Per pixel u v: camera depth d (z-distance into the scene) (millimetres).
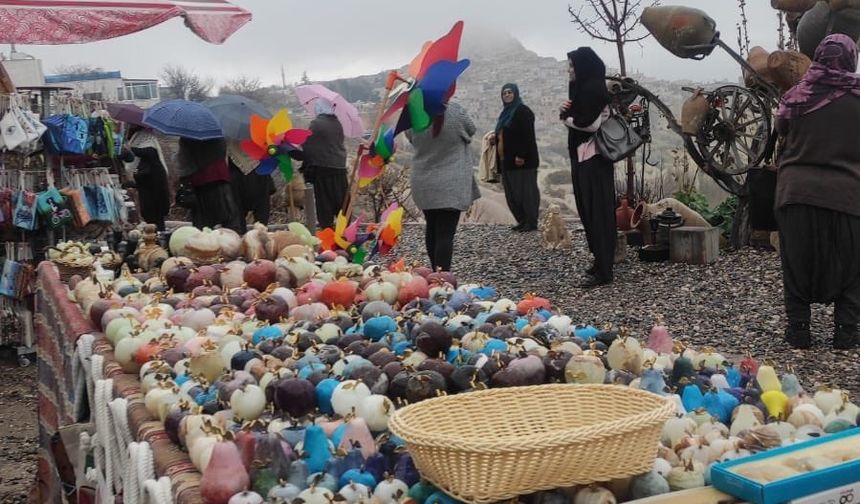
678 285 8977
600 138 9023
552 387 2645
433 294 4367
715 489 2182
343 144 11156
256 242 5508
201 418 2691
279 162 6309
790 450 2271
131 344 3625
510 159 13414
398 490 2281
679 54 10531
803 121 6430
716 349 6828
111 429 3422
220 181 8586
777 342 6863
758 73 10086
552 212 11836
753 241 10227
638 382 2869
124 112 11000
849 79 6387
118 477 3314
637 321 7895
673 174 12734
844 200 6348
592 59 8828
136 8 10086
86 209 10414
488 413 2576
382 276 4465
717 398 2785
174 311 4293
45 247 10367
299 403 2795
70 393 4691
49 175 10289
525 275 10500
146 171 10938
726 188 10344
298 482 2361
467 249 12547
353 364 3008
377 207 16172
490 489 2059
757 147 9961
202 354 3246
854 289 6473
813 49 9930
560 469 2094
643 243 10703
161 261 5688
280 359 3316
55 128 10102
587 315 8281
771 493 2051
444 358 3201
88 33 9953
